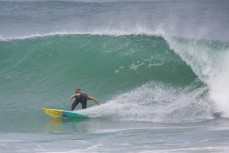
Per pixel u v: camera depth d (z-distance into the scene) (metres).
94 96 68.31
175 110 58.94
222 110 59.56
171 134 46.50
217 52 71.50
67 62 78.06
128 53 77.00
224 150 37.75
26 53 81.12
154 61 74.31
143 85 70.00
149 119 55.69
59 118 57.53
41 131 49.94
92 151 39.00
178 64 72.69
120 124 53.28
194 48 73.75
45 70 77.19
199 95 63.84
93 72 75.12
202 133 46.66
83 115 57.19
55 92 70.94
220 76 67.00
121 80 72.31
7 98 68.38
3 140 44.62
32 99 67.69
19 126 53.03
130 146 40.75
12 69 78.31
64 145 41.72
